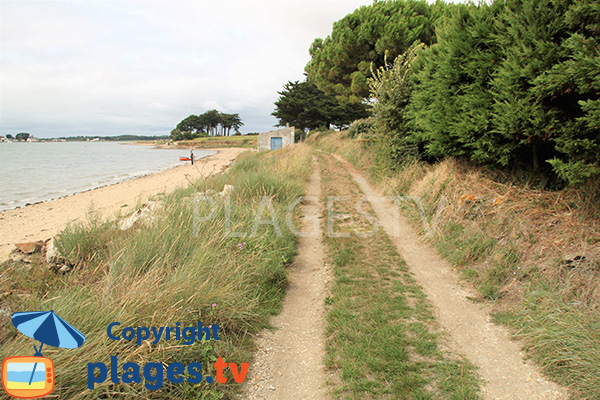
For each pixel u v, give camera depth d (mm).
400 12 21344
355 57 24188
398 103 10859
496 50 5758
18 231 10195
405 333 3682
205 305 3637
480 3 6062
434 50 7938
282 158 15797
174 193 7074
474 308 4164
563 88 4527
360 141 18781
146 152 84500
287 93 43438
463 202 6219
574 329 3236
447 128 6742
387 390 2881
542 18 4836
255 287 4578
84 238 5137
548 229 4645
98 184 22688
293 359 3393
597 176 4590
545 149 5707
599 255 3852
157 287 3521
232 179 11711
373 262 5645
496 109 5348
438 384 2936
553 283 3949
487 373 3080
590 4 4094
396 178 10305
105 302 3238
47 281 4172
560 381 2902
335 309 4195
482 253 5082
